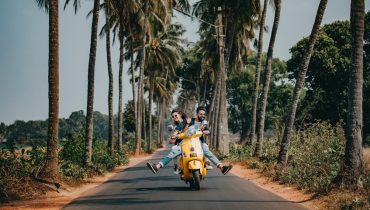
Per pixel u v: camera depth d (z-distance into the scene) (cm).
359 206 1015
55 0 1584
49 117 1562
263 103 2678
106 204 1111
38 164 1620
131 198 1207
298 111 4875
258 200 1155
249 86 8769
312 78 5053
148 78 7356
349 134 1200
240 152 3216
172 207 1038
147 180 1748
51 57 1573
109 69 3209
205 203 1097
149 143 6125
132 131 8925
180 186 1481
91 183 1766
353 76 1201
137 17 4191
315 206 1124
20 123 12081
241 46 4731
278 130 2612
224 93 3872
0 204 1207
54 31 1572
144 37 4797
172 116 1373
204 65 6800
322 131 1806
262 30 3253
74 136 2256
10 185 1343
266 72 2688
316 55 4872
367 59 4941
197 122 1373
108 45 3225
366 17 4903
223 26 4138
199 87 8569
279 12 2670
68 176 1694
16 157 1565
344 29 5050
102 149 2661
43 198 1332
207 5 3947
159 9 4400
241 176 1975
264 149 2673
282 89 8569
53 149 1552
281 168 1748
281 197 1223
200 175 1366
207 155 1382
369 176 1188
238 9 3862
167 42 6069
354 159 1188
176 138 1365
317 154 1576
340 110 4862
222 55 3916
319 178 1348
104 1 3216
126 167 2773
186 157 1334
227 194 1268
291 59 5238
